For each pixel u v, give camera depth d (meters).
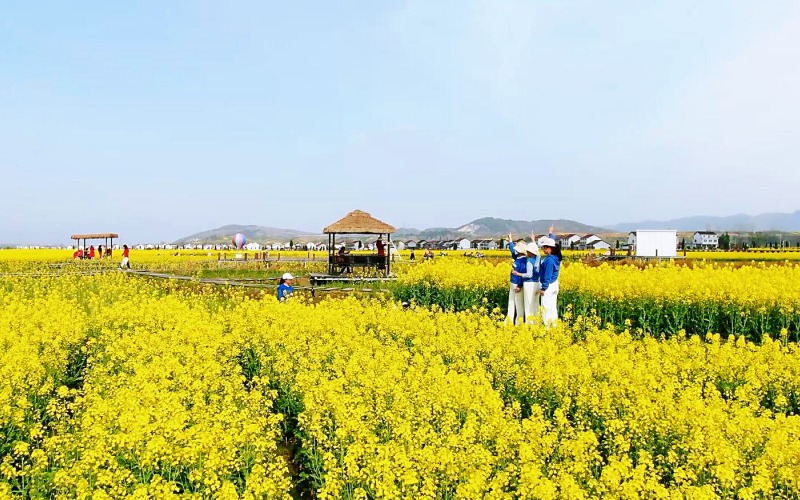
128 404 9.88
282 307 18.94
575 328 18.39
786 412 11.71
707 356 13.95
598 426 10.40
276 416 9.78
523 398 12.24
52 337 15.15
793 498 7.69
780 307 18.03
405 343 16.91
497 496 7.25
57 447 8.64
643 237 43.47
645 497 7.30
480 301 24.23
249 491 7.36
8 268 43.44
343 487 8.09
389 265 38.62
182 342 15.75
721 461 7.95
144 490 7.10
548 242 18.61
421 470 7.94
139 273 38.44
